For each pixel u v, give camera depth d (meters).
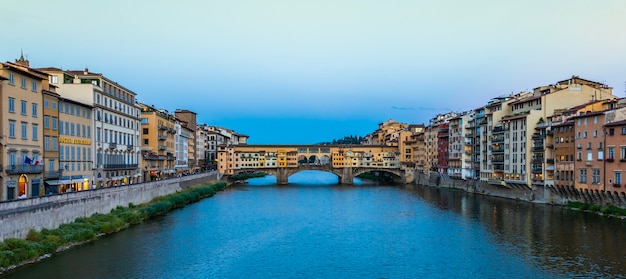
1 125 59.94
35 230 55.66
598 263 55.75
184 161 170.75
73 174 79.38
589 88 111.88
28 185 66.00
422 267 56.78
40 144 68.94
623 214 81.69
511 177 120.00
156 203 94.56
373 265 58.00
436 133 179.62
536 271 53.62
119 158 100.94
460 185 155.38
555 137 102.75
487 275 52.97
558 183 101.69
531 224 80.38
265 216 94.56
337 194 144.75
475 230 77.56
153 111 129.75
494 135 130.12
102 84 92.50
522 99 124.94
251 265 57.59
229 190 157.50
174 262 57.06
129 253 59.25
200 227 79.69
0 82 59.69
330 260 60.22
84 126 83.88
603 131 86.94
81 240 61.62
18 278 47.16
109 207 77.38
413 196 136.62
